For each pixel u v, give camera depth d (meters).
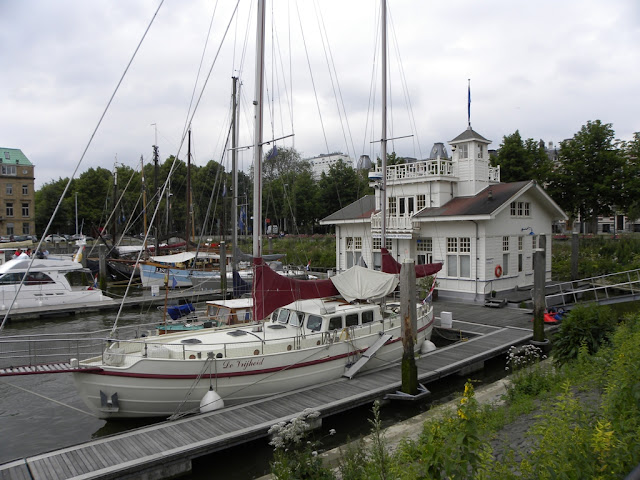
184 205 69.06
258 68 13.76
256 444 10.67
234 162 28.45
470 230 26.58
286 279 13.80
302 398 12.10
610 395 7.00
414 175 30.16
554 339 14.47
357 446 8.06
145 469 8.88
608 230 65.69
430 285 25.72
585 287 29.14
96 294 29.94
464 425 6.07
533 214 29.80
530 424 8.69
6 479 8.29
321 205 62.88
